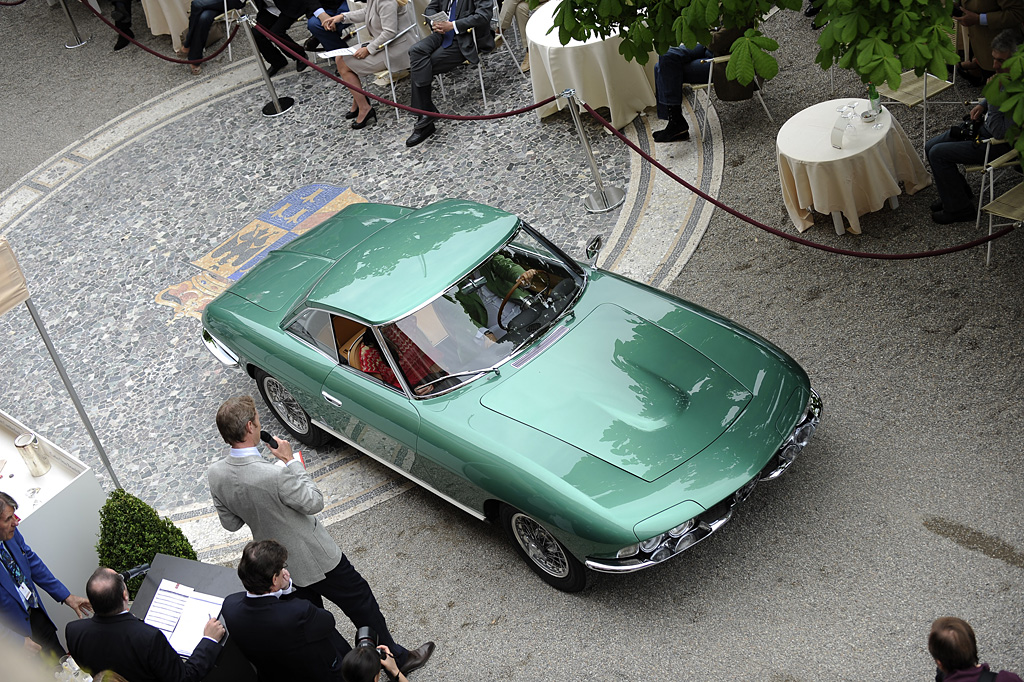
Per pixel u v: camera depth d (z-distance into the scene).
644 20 6.08
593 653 4.86
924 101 7.59
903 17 5.05
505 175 9.55
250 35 11.48
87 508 5.80
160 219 10.59
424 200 9.55
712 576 5.09
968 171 6.71
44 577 5.10
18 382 8.63
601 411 5.08
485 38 10.57
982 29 7.70
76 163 12.20
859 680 4.33
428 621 5.36
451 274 5.82
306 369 6.20
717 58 8.62
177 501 6.94
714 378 5.16
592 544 4.63
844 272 7.05
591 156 8.44
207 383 8.09
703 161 8.87
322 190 10.27
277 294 6.92
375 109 11.54
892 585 4.73
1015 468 5.15
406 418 5.50
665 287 7.50
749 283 7.27
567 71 9.49
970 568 4.70
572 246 8.31
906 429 5.62
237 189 10.75
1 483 5.88
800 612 4.74
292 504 4.61
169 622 4.66
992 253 6.73
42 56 15.19
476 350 5.58
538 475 4.83
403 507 6.28
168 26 13.89
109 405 8.09
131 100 13.33
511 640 5.08
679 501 4.57
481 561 5.66
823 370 6.25
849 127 7.18
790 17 10.67
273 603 4.06
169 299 9.28
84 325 9.22
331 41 11.98
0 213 11.59
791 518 5.28
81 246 10.49
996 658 4.27
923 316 6.41
